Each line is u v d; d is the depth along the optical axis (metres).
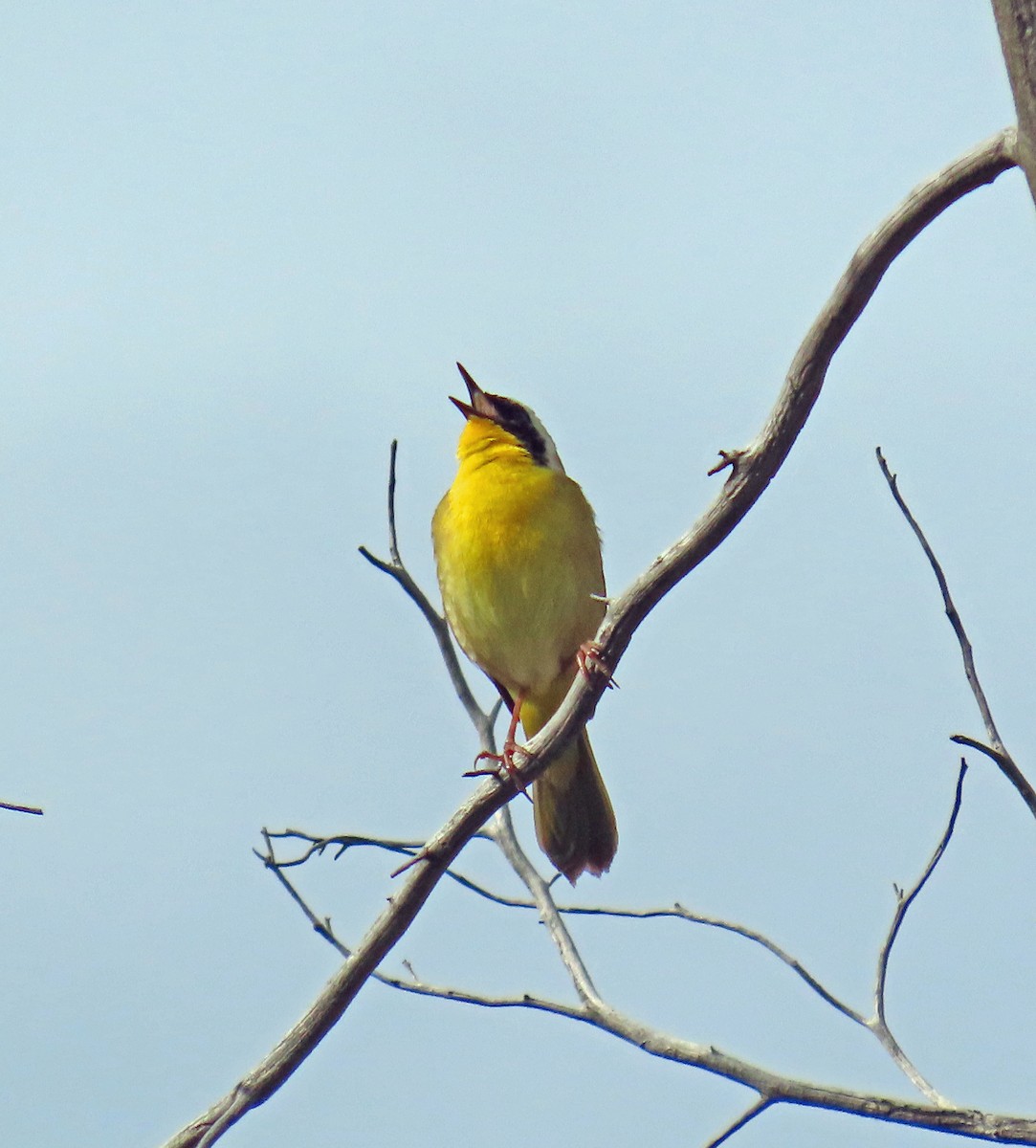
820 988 7.83
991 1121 6.96
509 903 8.88
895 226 6.52
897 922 7.77
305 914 8.60
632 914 8.68
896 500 7.30
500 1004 8.05
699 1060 7.50
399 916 8.31
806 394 7.00
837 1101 7.17
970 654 7.16
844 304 6.77
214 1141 7.99
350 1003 8.28
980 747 6.68
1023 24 5.40
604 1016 7.85
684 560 7.59
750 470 7.23
